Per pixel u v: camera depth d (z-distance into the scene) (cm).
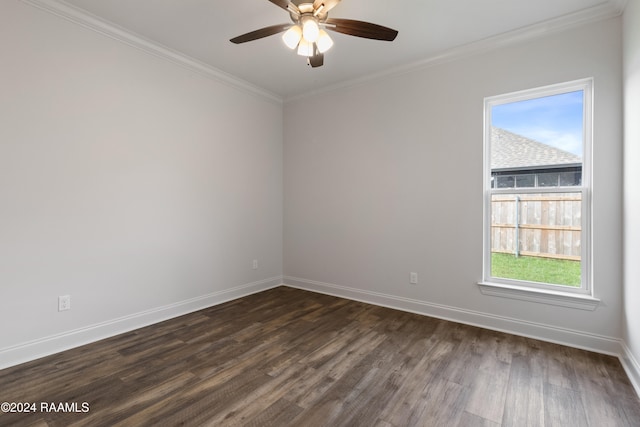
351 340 274
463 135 312
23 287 232
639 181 200
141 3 243
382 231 368
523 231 292
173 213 327
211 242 366
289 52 321
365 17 258
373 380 212
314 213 429
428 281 337
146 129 303
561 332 267
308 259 437
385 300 367
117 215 283
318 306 366
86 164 263
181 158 334
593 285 253
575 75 257
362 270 385
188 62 333
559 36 264
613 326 246
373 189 373
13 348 228
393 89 356
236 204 395
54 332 247
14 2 225
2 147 222
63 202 251
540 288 282
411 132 344
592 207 253
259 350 255
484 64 299
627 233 227
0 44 221
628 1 223
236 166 394
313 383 208
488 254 310
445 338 279
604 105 246
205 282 361
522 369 226
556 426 170
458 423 171
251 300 389
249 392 198
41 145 239
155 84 310
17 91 228
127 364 231
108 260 278
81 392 196
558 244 276
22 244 231
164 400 189
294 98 443
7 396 192
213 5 246
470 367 229
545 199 282
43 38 239
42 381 208
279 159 457
